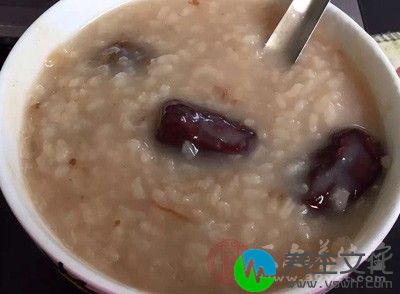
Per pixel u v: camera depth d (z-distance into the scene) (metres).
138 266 0.14
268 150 0.17
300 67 0.19
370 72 0.18
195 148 0.16
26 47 0.17
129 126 0.17
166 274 0.14
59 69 0.18
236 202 0.15
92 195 0.15
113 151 0.16
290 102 0.18
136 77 0.18
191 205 0.15
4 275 0.17
